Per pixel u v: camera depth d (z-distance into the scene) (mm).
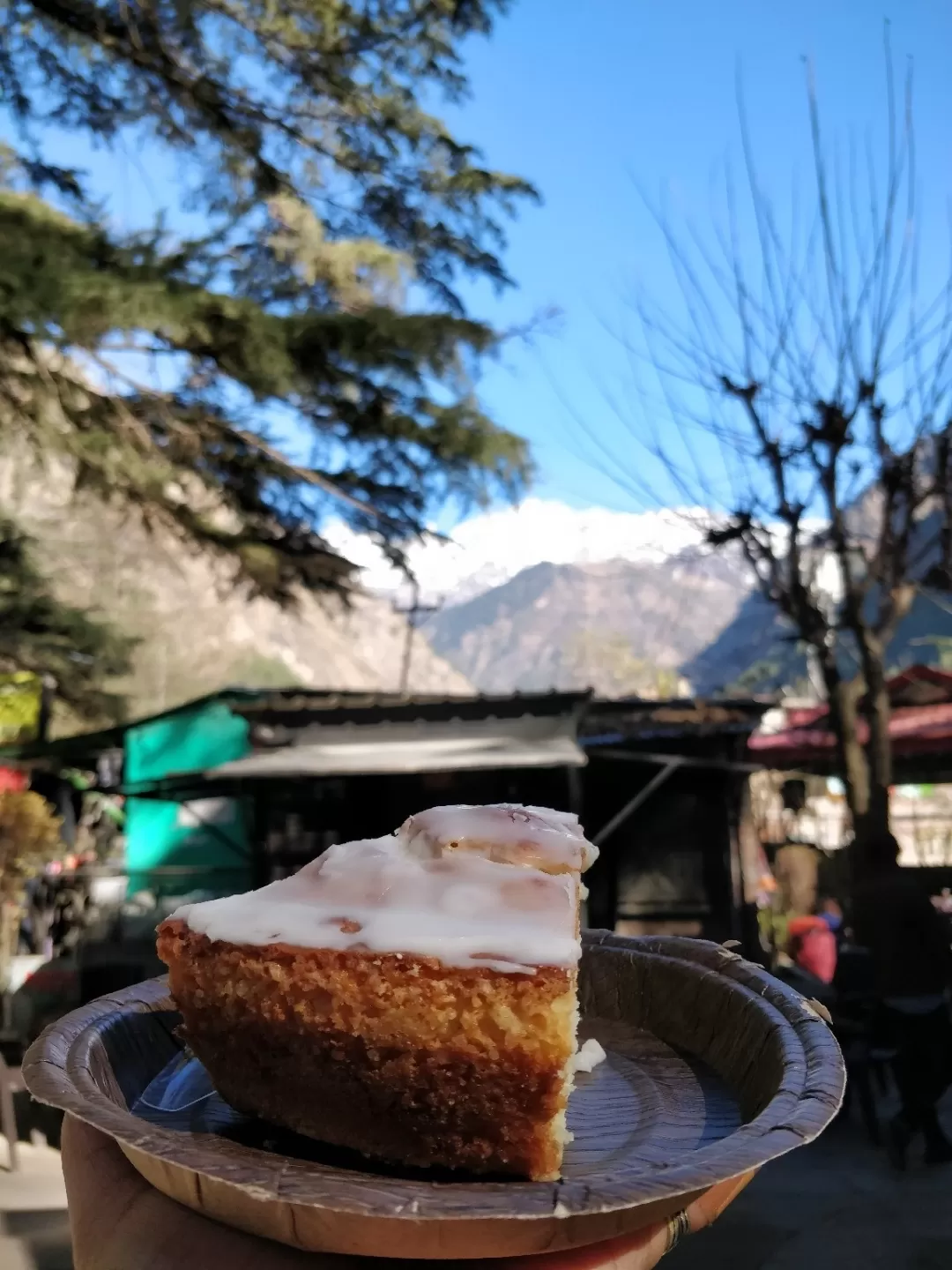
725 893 5223
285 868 5207
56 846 5363
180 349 5652
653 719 5297
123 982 4812
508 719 4727
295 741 4844
